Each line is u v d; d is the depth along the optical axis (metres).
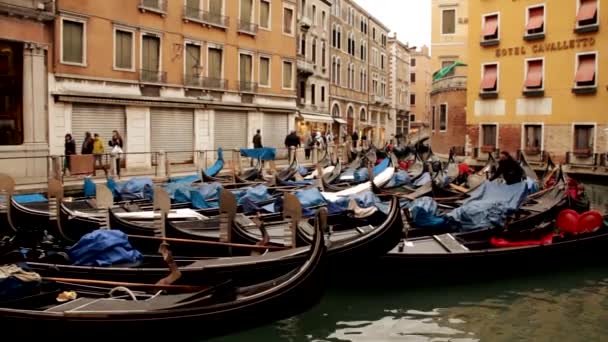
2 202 12.58
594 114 23.94
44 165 17.19
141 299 6.86
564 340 7.43
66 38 18.53
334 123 42.41
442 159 30.61
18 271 6.33
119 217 10.27
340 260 8.39
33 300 6.17
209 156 24.22
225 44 25.08
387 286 9.10
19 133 16.89
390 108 58.38
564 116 24.92
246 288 7.15
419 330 7.74
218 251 9.06
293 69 29.61
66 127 18.47
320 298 7.44
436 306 8.61
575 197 14.49
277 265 7.95
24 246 9.09
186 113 23.30
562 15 24.88
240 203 12.32
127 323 5.97
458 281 9.34
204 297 6.50
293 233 8.58
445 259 8.95
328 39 40.16
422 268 8.92
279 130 28.83
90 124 19.42
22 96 16.94
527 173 18.31
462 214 10.39
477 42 28.05
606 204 18.20
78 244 7.80
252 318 6.71
